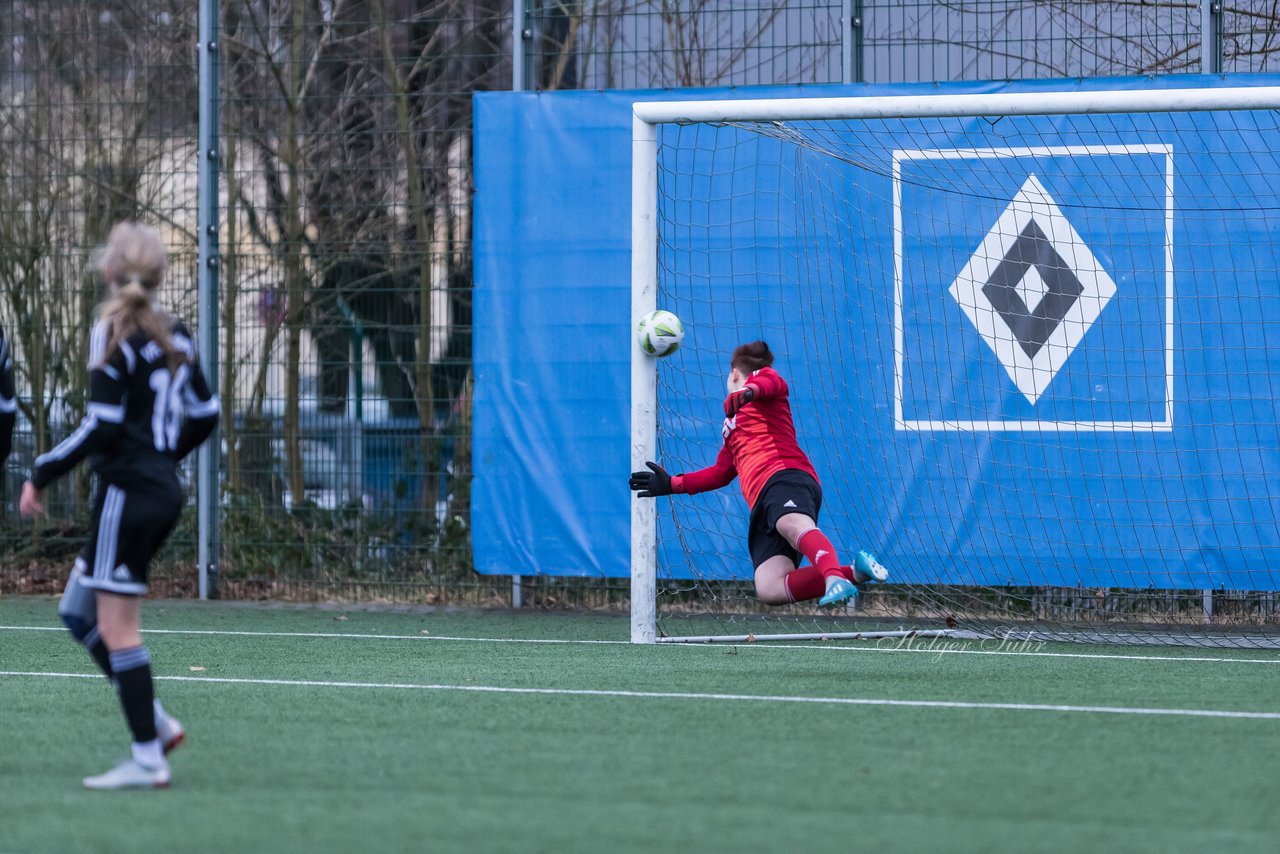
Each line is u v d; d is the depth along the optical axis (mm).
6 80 42094
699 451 36500
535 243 37500
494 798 15688
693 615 36875
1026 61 35656
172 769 17359
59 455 15953
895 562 35844
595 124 37188
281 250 40094
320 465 40000
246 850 13398
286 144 40125
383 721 20922
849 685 24750
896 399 35875
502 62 39281
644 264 32125
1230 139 34281
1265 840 13930
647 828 14289
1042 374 35156
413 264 39344
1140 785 16469
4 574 42188
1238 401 34219
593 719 21094
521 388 37562
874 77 36469
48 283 42000
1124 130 34812
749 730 20141
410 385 39312
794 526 25031
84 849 13469
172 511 16297
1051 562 35125
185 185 41312
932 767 17469
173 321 16734
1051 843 13773
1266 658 29234
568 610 38219
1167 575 34562
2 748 18859
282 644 31359
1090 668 27312
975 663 28141
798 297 36281
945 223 35688
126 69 41500
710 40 37500
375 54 39938
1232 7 34750
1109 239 34844
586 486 37094
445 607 38906
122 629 16234
